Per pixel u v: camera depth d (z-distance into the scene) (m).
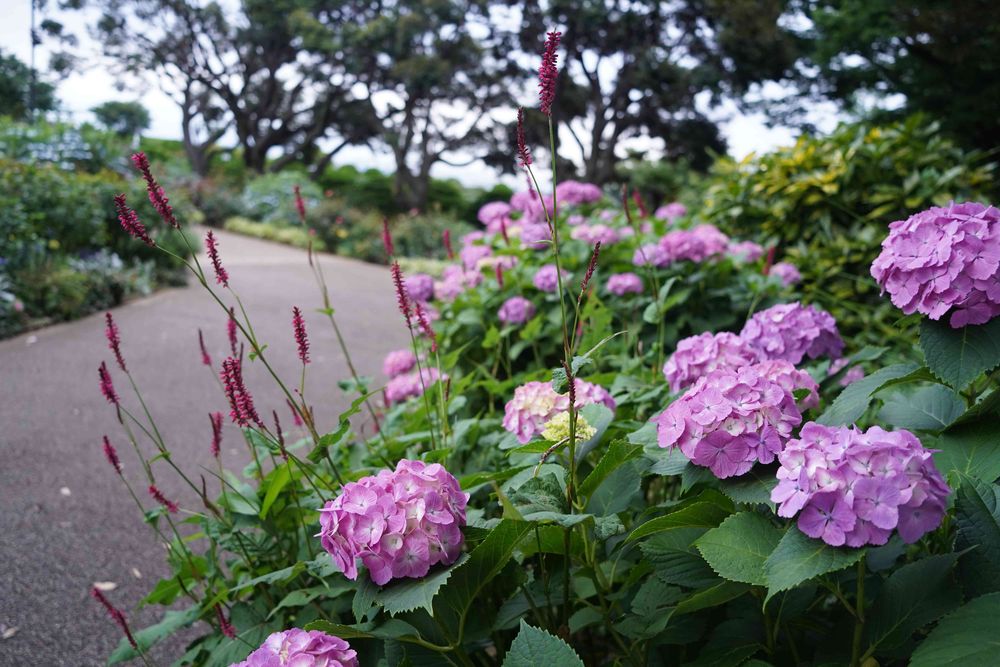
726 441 1.44
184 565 2.23
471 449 2.59
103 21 30.92
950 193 5.14
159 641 3.04
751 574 1.27
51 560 3.62
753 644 1.52
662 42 25.83
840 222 5.40
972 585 1.30
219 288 11.28
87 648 2.97
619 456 1.58
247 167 34.06
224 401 6.14
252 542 2.20
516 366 4.48
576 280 4.34
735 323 4.34
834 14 13.10
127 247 11.11
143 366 7.07
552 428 1.73
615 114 27.25
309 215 19.44
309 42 29.05
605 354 3.60
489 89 30.16
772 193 5.68
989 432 1.55
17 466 4.73
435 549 1.42
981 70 11.62
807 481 1.21
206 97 34.12
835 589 1.36
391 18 29.72
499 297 4.44
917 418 1.77
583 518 1.40
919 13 10.56
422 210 30.41
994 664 1.09
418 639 1.52
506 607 1.69
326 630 1.47
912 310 1.55
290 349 7.94
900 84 12.70
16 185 10.01
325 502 1.84
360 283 12.95
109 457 2.13
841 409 1.66
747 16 14.30
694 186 11.66
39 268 8.95
